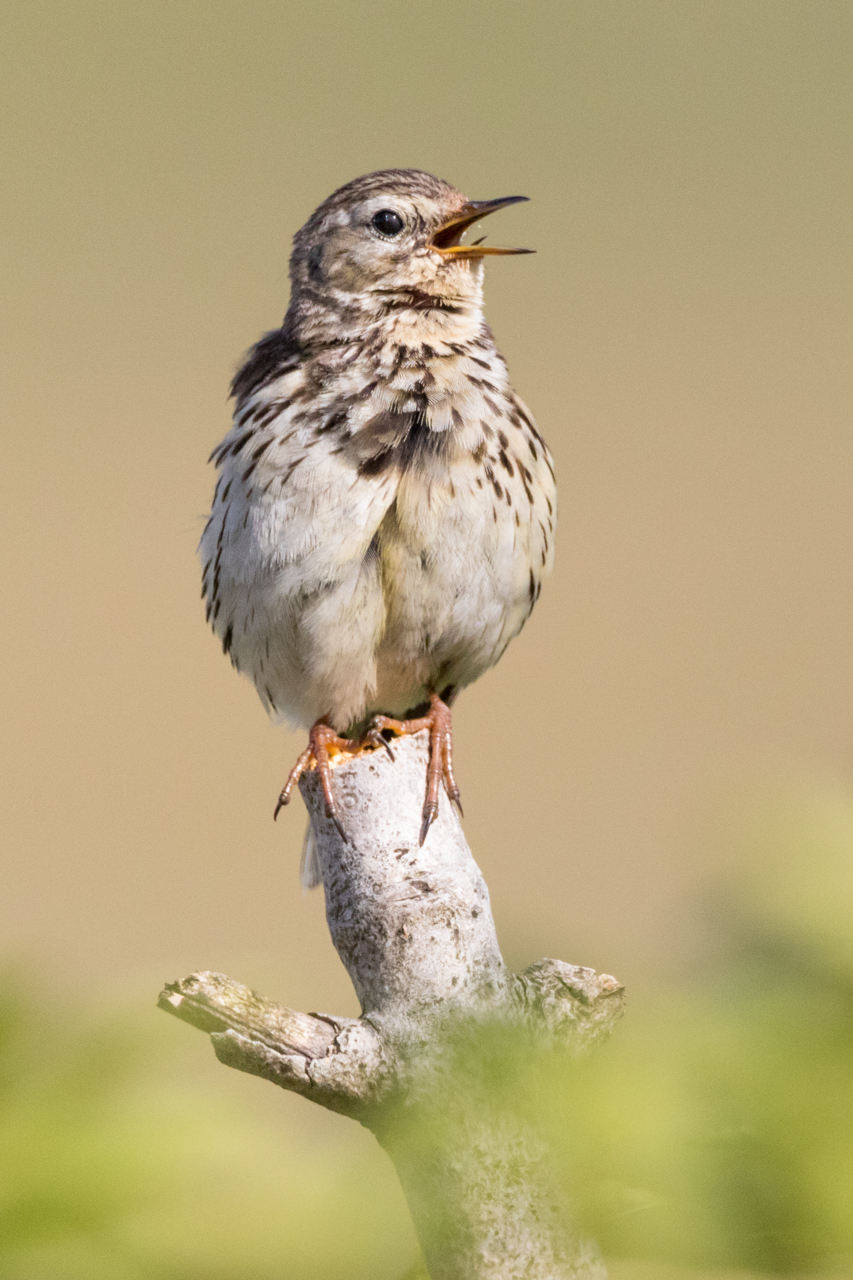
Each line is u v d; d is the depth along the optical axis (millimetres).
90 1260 774
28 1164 782
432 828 1829
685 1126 679
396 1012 1647
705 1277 679
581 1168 716
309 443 3211
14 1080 815
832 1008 676
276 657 3359
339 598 3205
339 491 3156
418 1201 1296
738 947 696
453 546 3199
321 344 3514
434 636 3312
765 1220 671
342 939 1767
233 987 1449
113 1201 783
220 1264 784
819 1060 670
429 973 1681
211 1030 1435
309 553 3170
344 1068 1439
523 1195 1268
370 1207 819
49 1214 776
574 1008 1427
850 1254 662
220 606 3467
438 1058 1425
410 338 3471
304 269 3658
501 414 3332
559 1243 1261
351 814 1847
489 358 3486
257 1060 1444
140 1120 803
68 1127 796
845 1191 657
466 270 3613
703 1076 682
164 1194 786
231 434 3410
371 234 3574
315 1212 806
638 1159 688
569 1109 704
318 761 1929
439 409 3248
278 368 3490
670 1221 682
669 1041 685
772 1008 678
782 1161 670
